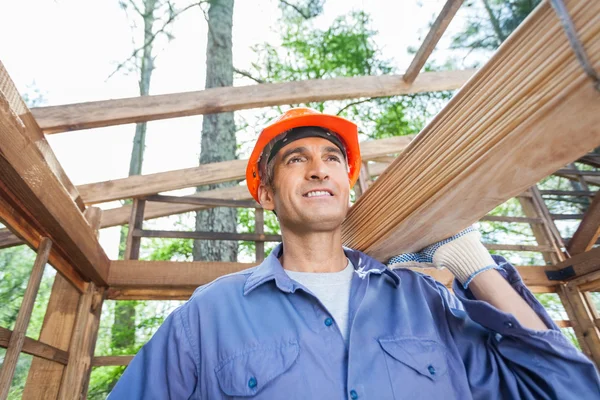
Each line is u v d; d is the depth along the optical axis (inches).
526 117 20.5
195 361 37.2
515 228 262.2
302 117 48.0
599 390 32.8
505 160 23.6
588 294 129.3
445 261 37.6
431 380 34.0
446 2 95.4
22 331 65.6
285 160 45.9
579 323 125.3
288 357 33.4
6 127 47.6
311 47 323.3
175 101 102.0
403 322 37.9
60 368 87.3
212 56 234.1
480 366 38.1
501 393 36.6
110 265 105.5
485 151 23.4
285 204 44.2
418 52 113.6
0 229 65.6
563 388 32.9
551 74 19.2
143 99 100.1
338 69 319.6
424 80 125.9
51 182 64.0
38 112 91.8
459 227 34.8
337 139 48.3
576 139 21.8
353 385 31.7
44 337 88.2
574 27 17.3
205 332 37.3
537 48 19.9
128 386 37.5
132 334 220.5
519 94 20.9
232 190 160.6
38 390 81.7
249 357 34.0
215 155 201.8
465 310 38.5
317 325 36.3
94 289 102.0
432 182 28.6
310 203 42.5
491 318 35.5
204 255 176.1
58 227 69.6
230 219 188.7
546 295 195.6
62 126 92.4
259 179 54.2
